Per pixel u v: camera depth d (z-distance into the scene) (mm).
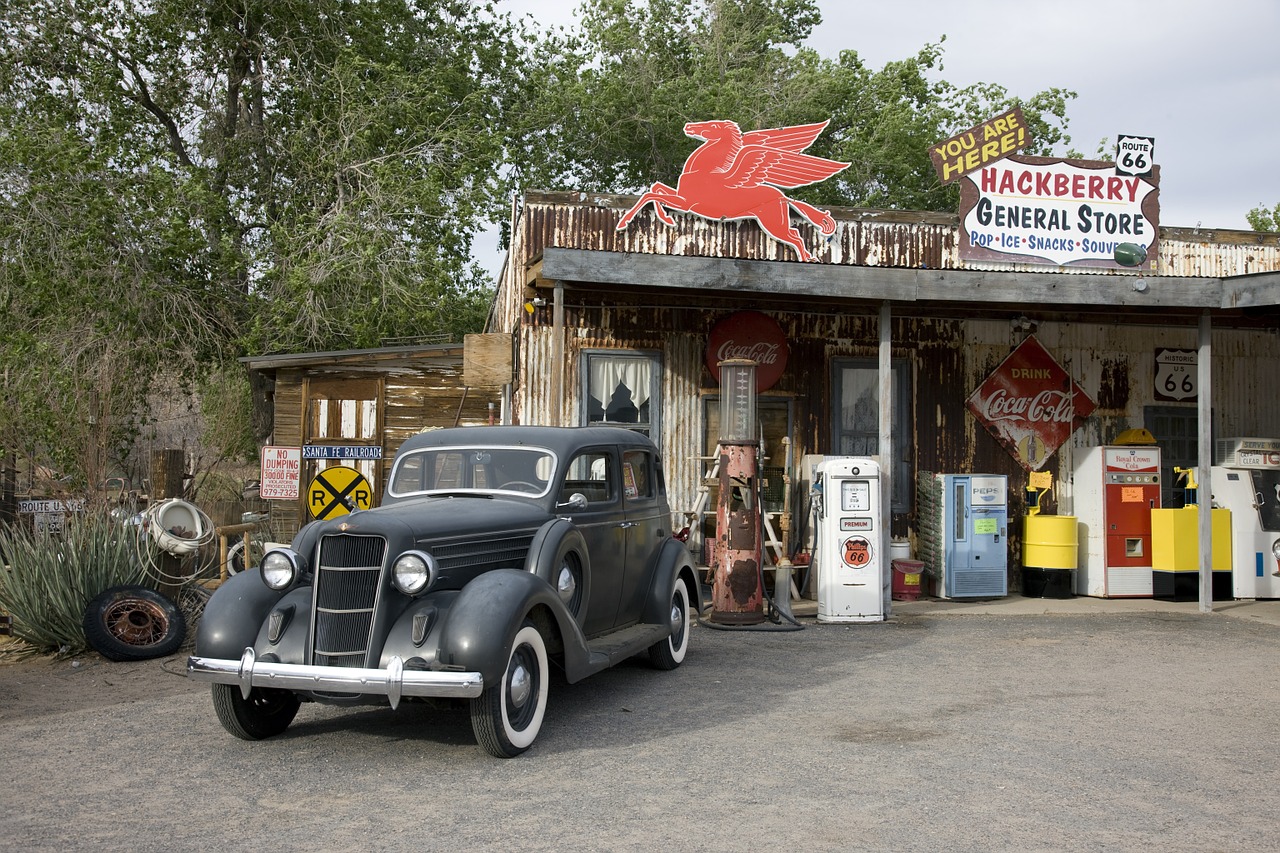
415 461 7832
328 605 6000
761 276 11117
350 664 5910
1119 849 4504
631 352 13617
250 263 20188
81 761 6020
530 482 7457
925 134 26891
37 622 9406
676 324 13742
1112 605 12984
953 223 14484
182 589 10500
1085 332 14805
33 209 17750
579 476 7742
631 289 12664
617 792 5340
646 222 13766
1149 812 5012
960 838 4633
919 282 11367
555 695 7789
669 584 8555
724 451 11062
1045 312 13938
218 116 22031
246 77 22266
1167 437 14984
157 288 18500
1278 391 15531
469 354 13367
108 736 6617
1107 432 14812
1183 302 11617
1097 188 14461
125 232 18562
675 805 5121
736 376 11031
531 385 13398
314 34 21703
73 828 4824
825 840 4602
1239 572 13680
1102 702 7523
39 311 17734
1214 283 11680
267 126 21875
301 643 6031
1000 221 14297
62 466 11805
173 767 5895
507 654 5855
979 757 5996
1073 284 11500
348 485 10281
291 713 6742
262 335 19125
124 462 15711
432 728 6832
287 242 19250
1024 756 6023
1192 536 13383
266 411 20438
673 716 7102
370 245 18625
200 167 21109
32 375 13969
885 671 8734
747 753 6102
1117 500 13648
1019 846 4535
